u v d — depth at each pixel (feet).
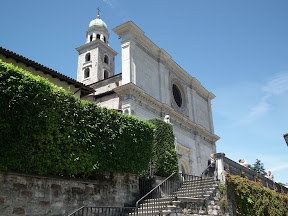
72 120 38.40
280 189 79.61
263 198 56.75
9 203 30.58
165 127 61.05
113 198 42.47
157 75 100.89
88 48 137.59
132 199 45.57
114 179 43.52
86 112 40.96
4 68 31.91
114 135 43.16
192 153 107.55
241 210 50.47
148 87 93.66
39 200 33.40
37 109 33.91
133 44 91.86
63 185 36.55
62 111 37.47
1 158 29.94
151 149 49.83
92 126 40.65
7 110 31.07
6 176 31.09
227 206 47.16
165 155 57.26
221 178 49.80
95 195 40.06
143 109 87.71
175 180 55.01
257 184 57.36
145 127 49.57
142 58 94.84
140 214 38.40
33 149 32.89
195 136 114.32
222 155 51.78
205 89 132.46
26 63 54.03
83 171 38.27
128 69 87.25
